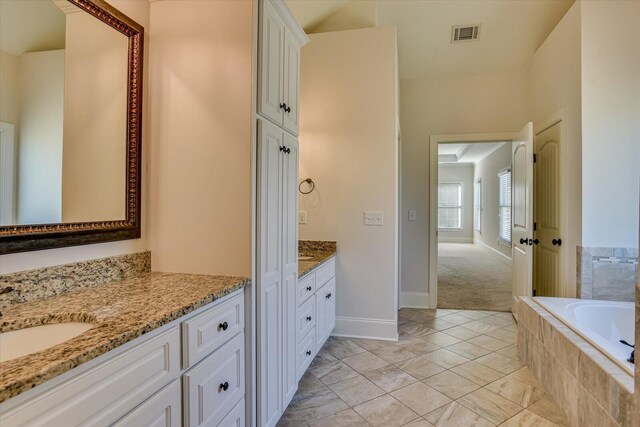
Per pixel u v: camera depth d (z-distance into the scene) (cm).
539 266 347
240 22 150
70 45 128
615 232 257
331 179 301
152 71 162
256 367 154
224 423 132
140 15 158
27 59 115
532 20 329
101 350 80
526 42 350
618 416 145
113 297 120
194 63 156
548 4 314
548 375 212
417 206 400
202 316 120
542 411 195
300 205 307
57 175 123
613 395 149
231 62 151
